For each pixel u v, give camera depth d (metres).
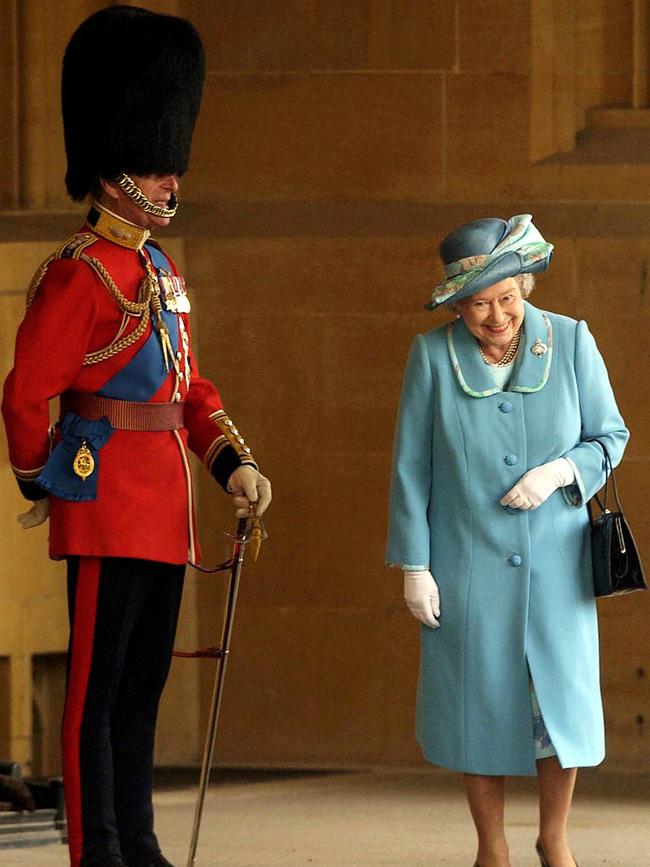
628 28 30.12
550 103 30.17
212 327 30.31
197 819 16.08
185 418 16.28
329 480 30.08
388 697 29.92
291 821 23.17
